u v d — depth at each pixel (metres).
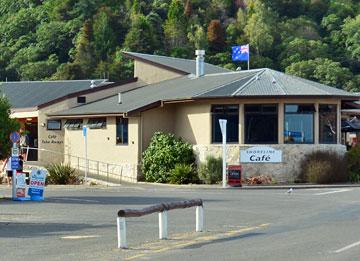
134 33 107.12
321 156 45.12
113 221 24.62
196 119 47.41
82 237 20.39
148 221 24.55
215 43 108.69
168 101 47.91
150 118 48.84
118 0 118.44
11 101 72.25
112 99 56.03
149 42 107.75
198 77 54.38
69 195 36.94
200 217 21.56
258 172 45.19
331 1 122.56
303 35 113.12
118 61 104.62
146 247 18.20
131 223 23.92
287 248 17.67
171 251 17.42
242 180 44.94
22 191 33.69
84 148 53.97
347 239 19.28
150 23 112.31
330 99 46.09
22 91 74.56
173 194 37.62
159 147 47.25
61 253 17.36
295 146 45.34
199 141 47.06
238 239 19.59
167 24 113.00
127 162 49.25
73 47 111.75
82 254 17.16
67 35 113.44
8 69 111.50
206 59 105.56
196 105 47.38
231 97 45.12
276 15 116.50
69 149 55.91
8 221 24.72
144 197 35.28
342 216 25.67
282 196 35.91
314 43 108.56
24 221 24.70
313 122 45.78
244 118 45.56
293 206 30.17
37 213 27.53
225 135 43.34
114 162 50.62
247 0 120.06
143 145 48.59
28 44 115.19
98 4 117.88
